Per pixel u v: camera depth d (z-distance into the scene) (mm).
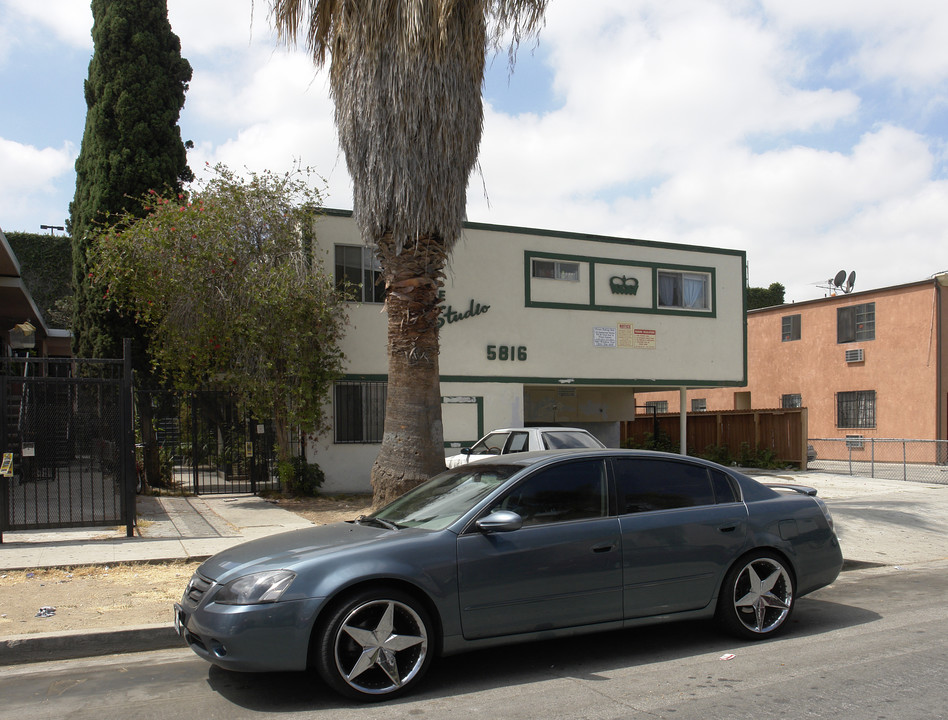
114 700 4969
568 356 18375
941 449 24672
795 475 20359
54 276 29812
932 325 25250
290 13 10336
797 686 4992
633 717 4488
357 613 4789
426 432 10477
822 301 29234
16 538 9555
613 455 5883
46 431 9406
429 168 9938
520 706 4699
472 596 5051
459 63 9930
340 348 15773
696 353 20000
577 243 18578
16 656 5777
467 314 17297
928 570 9258
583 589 5371
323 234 15852
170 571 8070
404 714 4598
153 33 16609
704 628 6527
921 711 4520
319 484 15039
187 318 13445
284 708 4754
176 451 15320
